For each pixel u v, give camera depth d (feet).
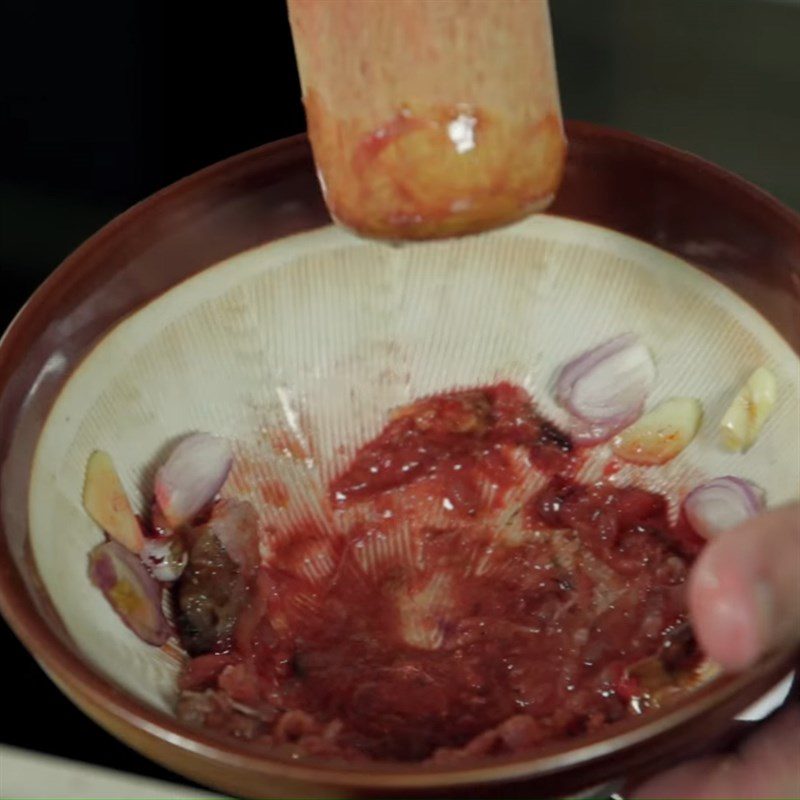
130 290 2.29
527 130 1.97
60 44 2.71
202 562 2.27
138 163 2.77
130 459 2.29
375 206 1.98
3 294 2.71
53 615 2.06
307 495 2.38
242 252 2.34
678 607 2.25
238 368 2.37
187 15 2.69
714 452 2.31
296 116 2.75
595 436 2.37
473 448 2.40
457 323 2.40
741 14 2.76
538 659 2.23
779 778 2.11
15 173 2.78
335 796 1.93
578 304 2.38
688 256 2.31
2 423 2.16
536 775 1.92
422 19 1.94
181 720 2.06
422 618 2.29
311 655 2.26
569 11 2.80
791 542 1.95
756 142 2.79
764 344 2.27
